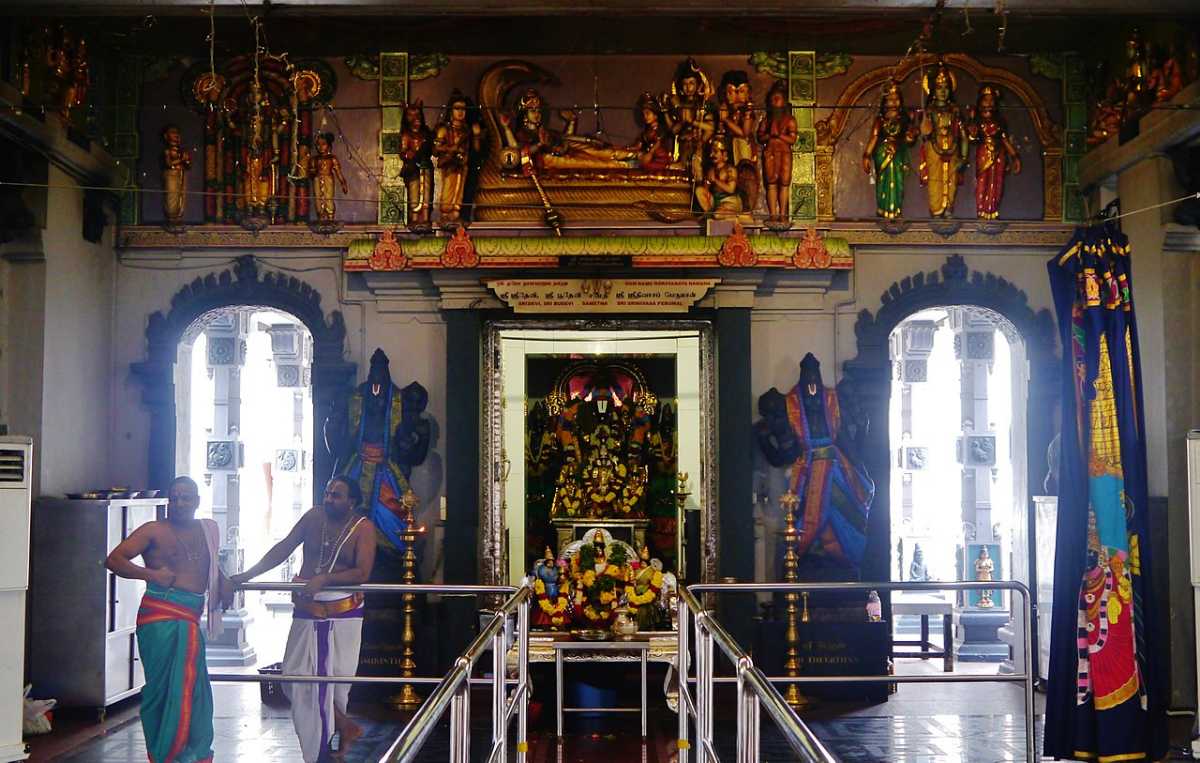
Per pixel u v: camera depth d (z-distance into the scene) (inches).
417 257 490.9
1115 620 331.6
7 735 314.3
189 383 542.0
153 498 468.1
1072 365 343.0
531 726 411.2
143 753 369.7
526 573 575.2
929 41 498.9
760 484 499.2
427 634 477.1
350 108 510.6
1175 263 446.0
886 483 499.5
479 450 494.9
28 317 447.5
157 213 507.5
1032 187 509.0
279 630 668.7
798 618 478.6
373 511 484.1
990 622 586.6
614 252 486.3
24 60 439.2
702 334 505.4
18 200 442.0
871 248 506.9
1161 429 445.4
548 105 511.8
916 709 450.9
